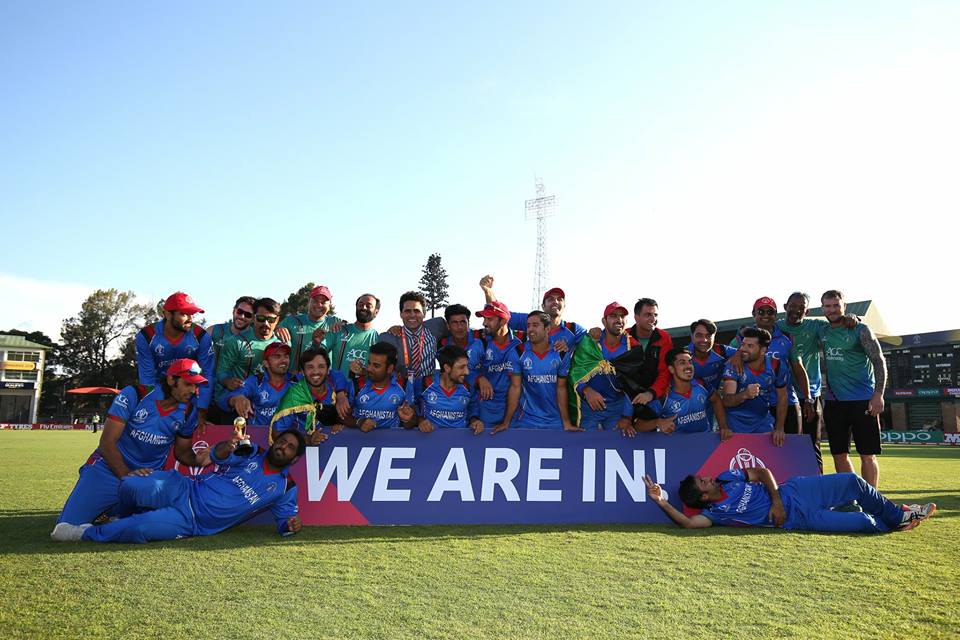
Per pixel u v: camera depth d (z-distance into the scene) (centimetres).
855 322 655
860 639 255
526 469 569
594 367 619
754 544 442
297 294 5397
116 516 507
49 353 7700
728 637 256
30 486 808
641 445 586
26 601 299
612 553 411
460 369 574
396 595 311
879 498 496
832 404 677
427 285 6788
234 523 477
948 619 280
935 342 3947
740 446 598
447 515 551
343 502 545
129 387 493
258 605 294
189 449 524
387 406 575
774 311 672
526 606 294
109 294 7644
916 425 4016
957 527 516
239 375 663
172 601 300
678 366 578
